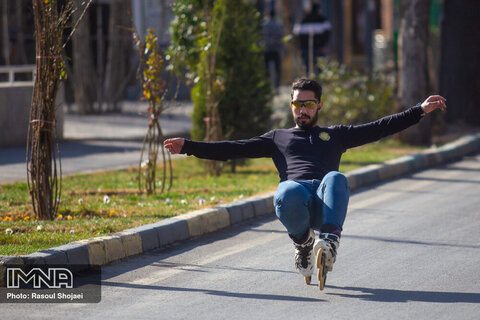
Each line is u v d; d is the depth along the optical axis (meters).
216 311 13.72
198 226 20.62
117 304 14.16
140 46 24.97
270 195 24.61
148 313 13.59
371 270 16.73
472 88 47.88
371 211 24.05
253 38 31.44
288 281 15.85
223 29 30.56
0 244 17.30
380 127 14.27
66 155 34.66
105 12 56.66
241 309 13.84
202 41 29.77
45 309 13.80
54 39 20.22
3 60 55.44
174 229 19.70
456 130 45.66
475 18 47.47
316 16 60.81
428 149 37.12
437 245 19.22
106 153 35.44
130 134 41.78
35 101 20.56
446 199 26.14
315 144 14.31
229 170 31.97
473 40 47.56
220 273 16.55
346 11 82.81
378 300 14.41
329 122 40.66
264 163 34.47
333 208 13.52
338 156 14.41
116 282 15.73
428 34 39.41
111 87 52.81
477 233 20.64
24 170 29.86
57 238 17.86
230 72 30.70
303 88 14.34
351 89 41.12
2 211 21.83
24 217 20.94
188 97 55.06
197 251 18.70
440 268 16.91
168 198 23.97
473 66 47.66
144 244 18.56
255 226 21.92
